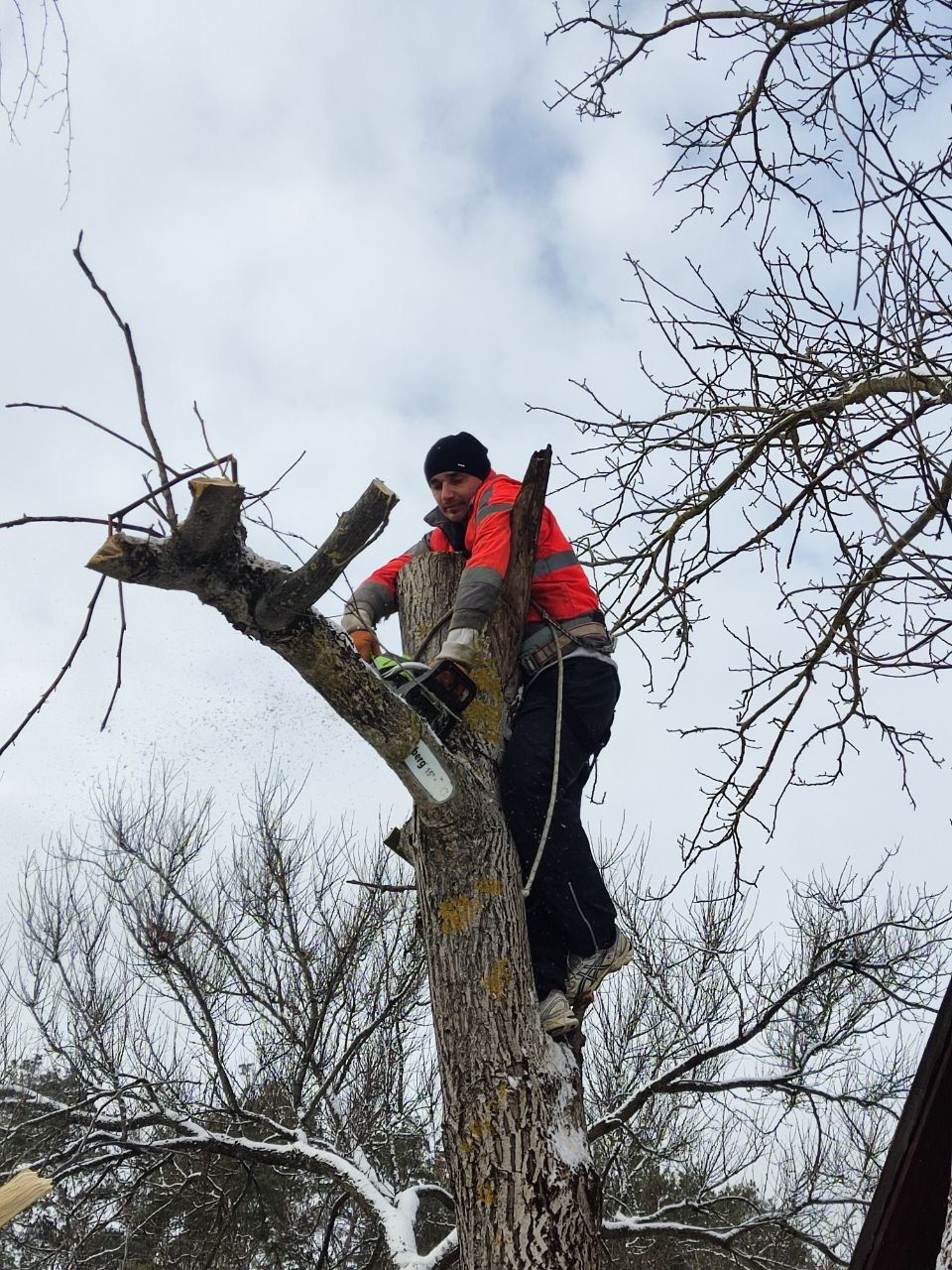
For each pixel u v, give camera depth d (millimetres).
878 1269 2996
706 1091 7602
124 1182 7863
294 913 10484
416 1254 5922
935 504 3127
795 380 4121
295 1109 8586
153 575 2449
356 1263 9086
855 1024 7977
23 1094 7445
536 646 3508
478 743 3207
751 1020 7656
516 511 3439
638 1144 9195
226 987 9711
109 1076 8734
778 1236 8672
